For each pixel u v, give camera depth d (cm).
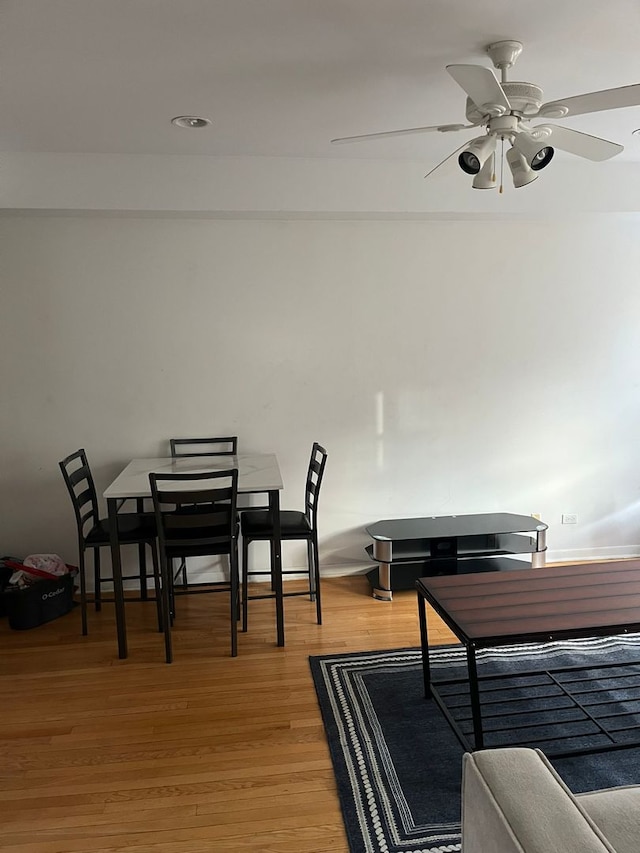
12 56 221
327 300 392
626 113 292
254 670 291
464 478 418
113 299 374
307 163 353
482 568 397
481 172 237
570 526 432
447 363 407
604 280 415
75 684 280
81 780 217
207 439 381
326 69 238
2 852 186
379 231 391
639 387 427
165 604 296
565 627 207
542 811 108
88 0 185
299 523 342
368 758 225
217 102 268
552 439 423
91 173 339
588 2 192
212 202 349
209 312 382
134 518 345
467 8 195
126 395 382
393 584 378
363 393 402
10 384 372
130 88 251
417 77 246
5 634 333
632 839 113
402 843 186
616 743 211
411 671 286
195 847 187
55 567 355
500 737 234
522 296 409
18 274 365
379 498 412
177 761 227
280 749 233
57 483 381
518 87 215
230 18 198
